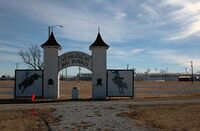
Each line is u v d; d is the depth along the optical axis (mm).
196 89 51938
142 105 25922
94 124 17734
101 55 34844
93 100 32438
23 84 34375
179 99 31828
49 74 34531
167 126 17078
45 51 34625
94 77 34656
